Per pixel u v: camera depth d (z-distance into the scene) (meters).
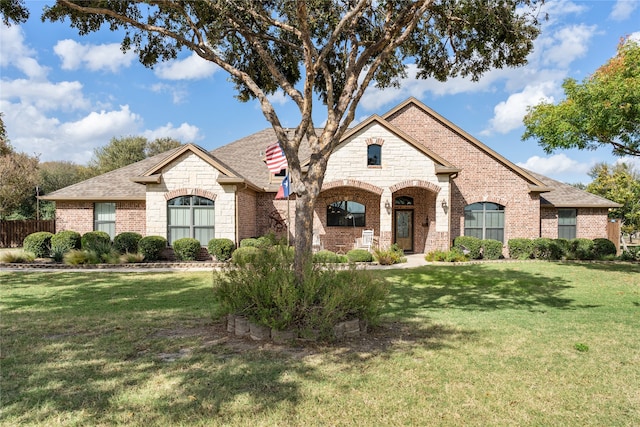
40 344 6.12
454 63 10.91
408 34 8.34
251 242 18.30
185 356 5.57
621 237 27.38
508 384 4.74
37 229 28.42
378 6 9.50
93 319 7.79
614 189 32.38
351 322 6.63
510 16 9.06
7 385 4.57
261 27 9.80
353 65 8.41
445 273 15.03
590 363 5.46
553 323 7.72
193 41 8.76
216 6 7.80
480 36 9.84
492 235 21.56
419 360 5.51
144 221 20.69
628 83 12.90
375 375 4.95
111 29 9.62
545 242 20.06
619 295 11.13
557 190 23.31
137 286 12.13
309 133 7.86
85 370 5.04
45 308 8.91
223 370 5.04
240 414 3.94
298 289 6.50
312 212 7.39
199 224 18.64
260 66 10.82
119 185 21.50
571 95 14.54
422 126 21.83
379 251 18.20
